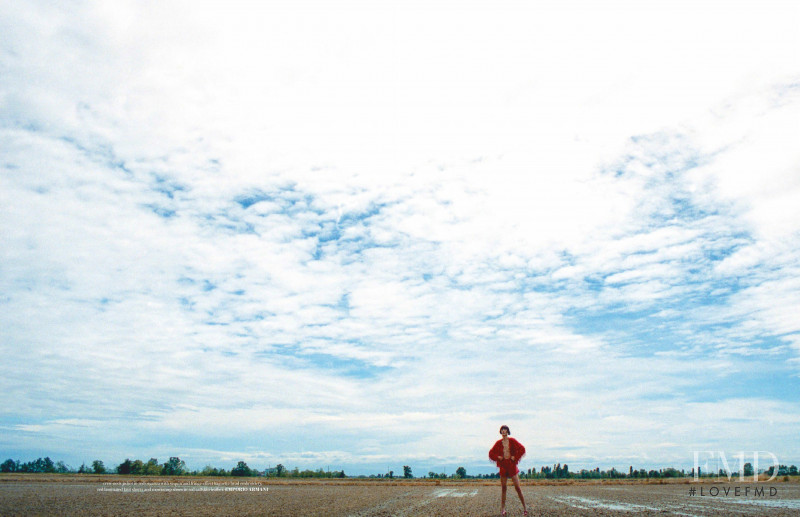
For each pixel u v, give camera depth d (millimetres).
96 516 15586
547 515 17516
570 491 35344
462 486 44000
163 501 22281
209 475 85250
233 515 16641
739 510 19609
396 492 33062
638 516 17234
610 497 28078
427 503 23031
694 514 17969
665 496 29141
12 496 23844
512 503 23156
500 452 17375
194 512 17469
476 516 17141
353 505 21578
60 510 17453
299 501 23562
